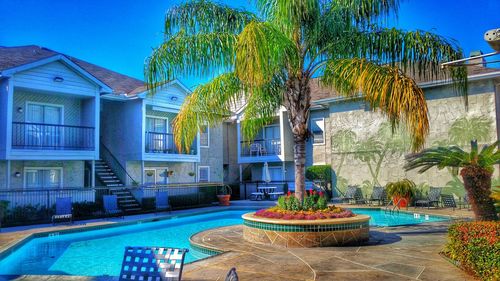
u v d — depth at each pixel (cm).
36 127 1769
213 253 930
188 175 2494
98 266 917
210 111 1191
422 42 980
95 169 2152
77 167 1936
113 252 1086
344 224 961
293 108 1108
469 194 894
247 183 2694
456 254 709
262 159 2700
